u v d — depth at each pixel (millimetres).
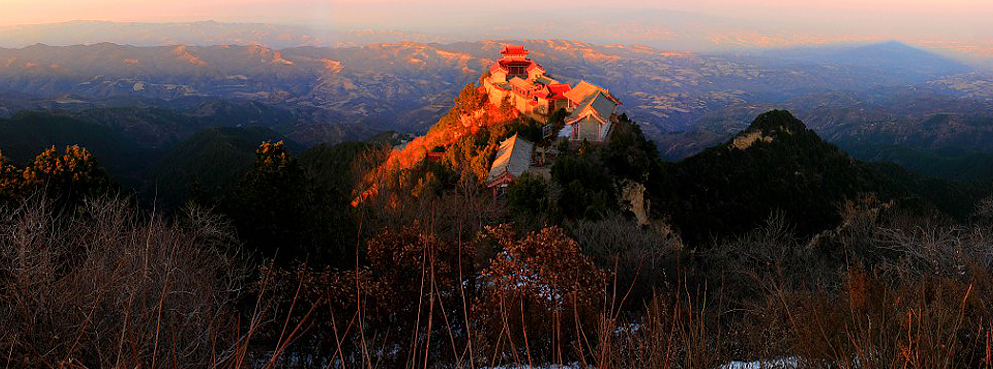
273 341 11461
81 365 5738
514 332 11133
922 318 5871
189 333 6746
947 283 8133
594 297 12344
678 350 6020
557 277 12328
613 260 23000
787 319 7727
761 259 31859
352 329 12328
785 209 59156
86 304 6539
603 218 36062
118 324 6289
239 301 12812
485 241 17484
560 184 42438
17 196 21250
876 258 30609
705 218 53906
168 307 6727
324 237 22578
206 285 9039
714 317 9031
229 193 26766
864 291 7848
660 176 52625
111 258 8484
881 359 5293
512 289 12039
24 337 6125
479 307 12305
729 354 7035
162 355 6188
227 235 18344
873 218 57000
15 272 7312
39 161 22875
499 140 54125
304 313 12406
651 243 29391
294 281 12773
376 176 53438
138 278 7086
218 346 7336
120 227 11164
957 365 5348
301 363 12125
